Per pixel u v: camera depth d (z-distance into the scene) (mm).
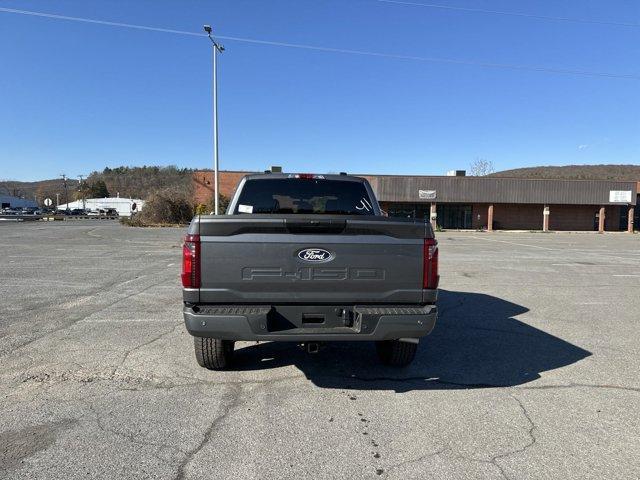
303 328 4293
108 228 38219
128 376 4898
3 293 9438
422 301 4418
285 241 4238
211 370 5121
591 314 8234
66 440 3551
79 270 12953
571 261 17875
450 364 5438
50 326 6852
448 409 4199
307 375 5012
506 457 3398
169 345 5961
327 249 4273
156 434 3660
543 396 4520
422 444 3568
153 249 19594
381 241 4324
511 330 7047
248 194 6066
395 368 5266
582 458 3398
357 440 3611
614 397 4516
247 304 4273
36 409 4082
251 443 3539
